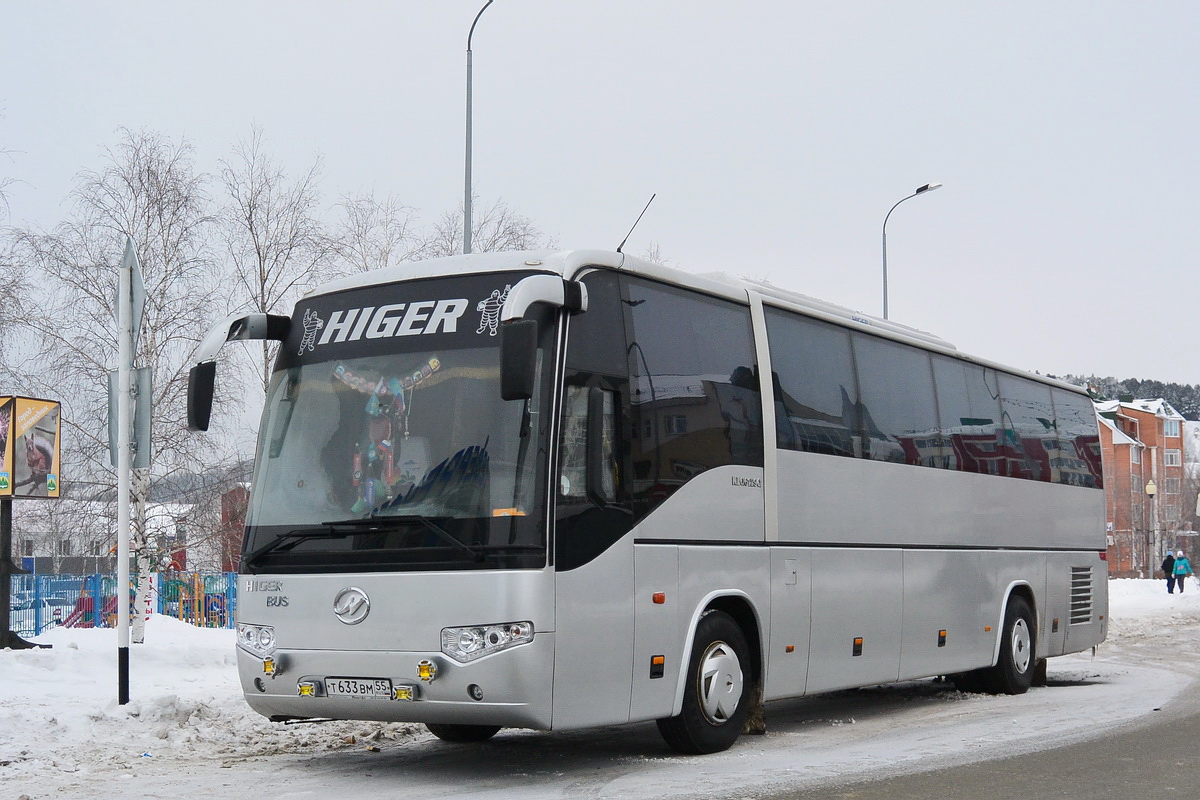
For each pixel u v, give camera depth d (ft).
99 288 84.69
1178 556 167.63
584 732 39.24
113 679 49.03
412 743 36.50
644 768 30.42
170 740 35.70
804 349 38.86
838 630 38.60
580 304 29.17
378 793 27.37
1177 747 32.58
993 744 33.88
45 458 57.52
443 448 28.71
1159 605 138.72
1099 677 59.41
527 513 27.66
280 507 30.37
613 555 29.45
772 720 42.47
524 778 29.43
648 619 30.42
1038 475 54.75
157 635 77.66
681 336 33.22
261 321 32.01
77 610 89.45
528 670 27.12
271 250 92.89
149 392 39.11
